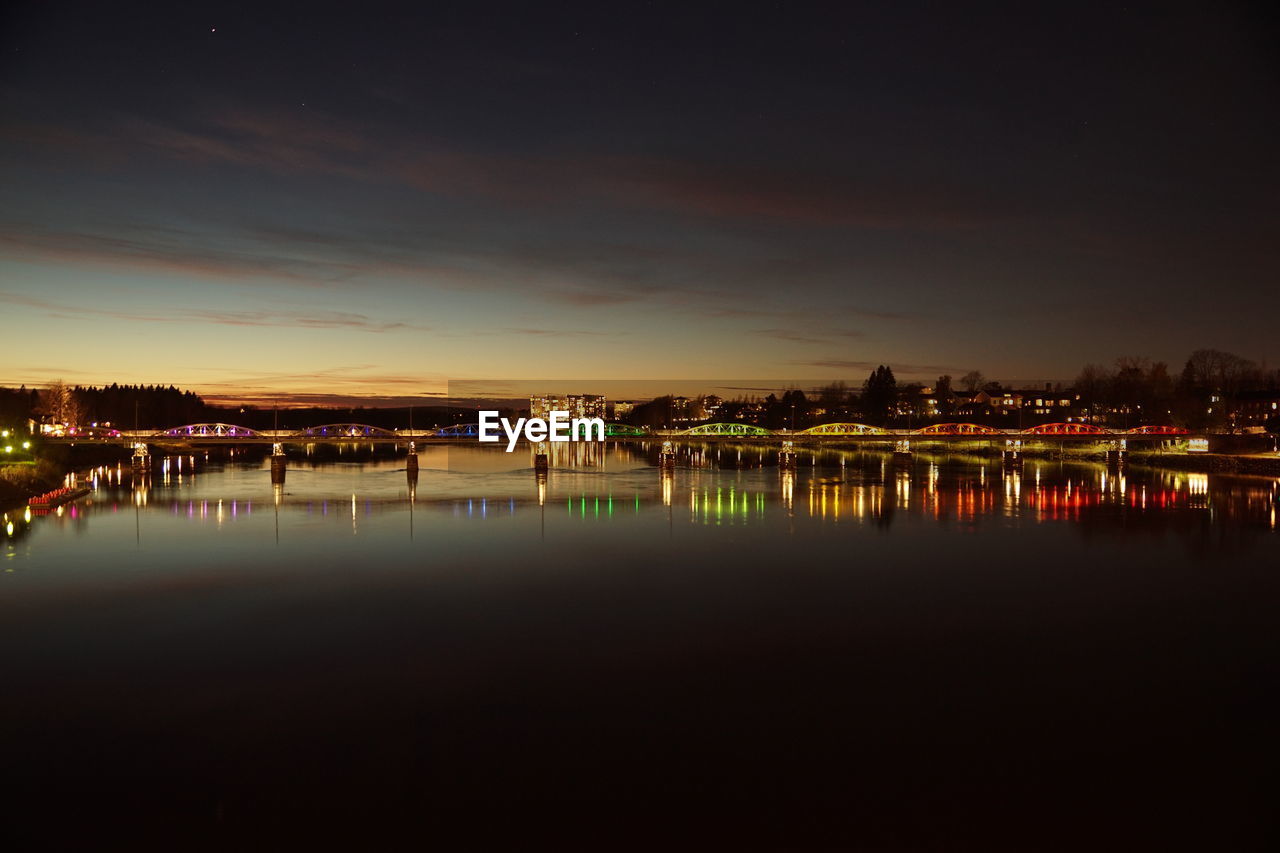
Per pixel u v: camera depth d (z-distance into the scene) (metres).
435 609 39.03
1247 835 19.38
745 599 40.97
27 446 103.38
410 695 27.78
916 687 28.52
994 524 66.56
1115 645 33.34
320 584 44.56
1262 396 148.12
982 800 20.94
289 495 89.19
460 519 69.94
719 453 178.25
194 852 18.88
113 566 49.72
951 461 143.25
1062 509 75.81
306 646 33.19
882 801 20.88
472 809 20.56
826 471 122.19
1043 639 34.16
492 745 23.94
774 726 25.23
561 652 32.34
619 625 36.19
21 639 34.31
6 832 19.58
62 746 24.00
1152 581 45.31
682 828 19.73
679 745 23.94
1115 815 20.27
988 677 29.55
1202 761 22.97
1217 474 112.19
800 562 50.59
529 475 117.50
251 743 24.11
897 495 87.88
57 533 62.59
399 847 19.06
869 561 50.91
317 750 23.64
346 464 145.38
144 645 33.41
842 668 30.44
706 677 29.45
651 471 124.56
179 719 25.86
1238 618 37.62
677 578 45.91
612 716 25.97
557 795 21.17
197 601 40.78
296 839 19.36
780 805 20.72
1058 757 23.22
